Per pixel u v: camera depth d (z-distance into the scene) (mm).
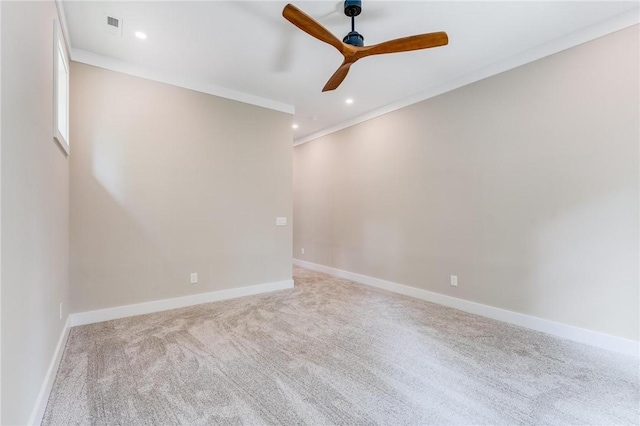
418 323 3119
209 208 3826
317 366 2240
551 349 2529
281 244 4480
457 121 3611
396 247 4367
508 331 2912
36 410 1565
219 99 3900
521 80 3061
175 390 1930
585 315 2654
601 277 2574
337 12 2439
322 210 5781
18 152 1345
